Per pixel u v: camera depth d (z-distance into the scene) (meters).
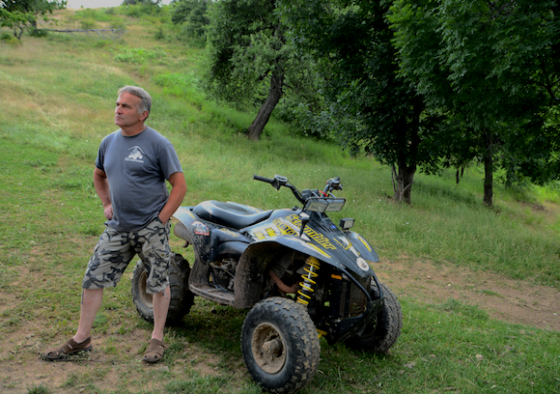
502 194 22.05
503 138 10.44
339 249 3.12
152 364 3.22
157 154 3.14
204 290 3.66
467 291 6.19
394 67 11.01
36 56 24.16
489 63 7.43
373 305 3.13
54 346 3.34
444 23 7.40
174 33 42.56
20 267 4.88
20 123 13.27
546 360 3.94
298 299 3.19
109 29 38.81
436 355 3.87
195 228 3.81
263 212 3.66
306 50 12.89
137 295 4.00
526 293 6.36
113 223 3.12
